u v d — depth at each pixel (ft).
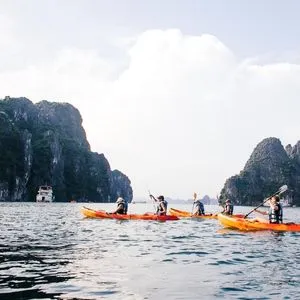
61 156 572.10
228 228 68.13
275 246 43.98
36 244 43.14
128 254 36.35
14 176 467.11
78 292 21.56
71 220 88.99
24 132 495.82
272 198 66.44
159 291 22.16
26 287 22.54
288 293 21.99
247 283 24.48
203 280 25.23
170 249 40.91
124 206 93.50
